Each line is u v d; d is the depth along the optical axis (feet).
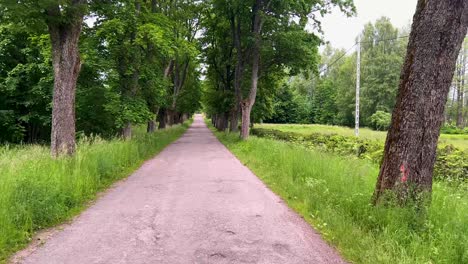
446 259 12.89
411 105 17.57
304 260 14.07
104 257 14.25
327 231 17.40
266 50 73.05
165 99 85.10
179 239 16.35
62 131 33.14
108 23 51.49
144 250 15.01
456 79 202.69
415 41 17.56
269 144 53.88
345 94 233.35
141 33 55.52
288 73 94.02
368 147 48.91
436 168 31.96
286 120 280.92
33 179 20.80
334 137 63.98
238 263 13.71
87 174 26.71
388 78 193.36
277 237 16.75
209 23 102.32
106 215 20.36
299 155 36.22
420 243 14.37
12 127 67.46
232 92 109.70
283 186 27.76
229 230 17.71
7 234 15.55
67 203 21.74
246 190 27.66
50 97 64.64
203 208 21.95
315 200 21.93
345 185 23.47
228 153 57.31
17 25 35.27
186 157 51.21
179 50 67.15
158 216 20.12
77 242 15.97
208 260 13.98
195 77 147.84
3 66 68.49
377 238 15.47
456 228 14.84
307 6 70.28
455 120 227.61
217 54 112.27
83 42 53.67
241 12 78.28
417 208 16.89
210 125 222.28
